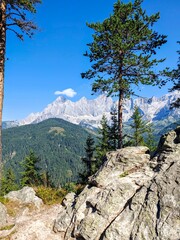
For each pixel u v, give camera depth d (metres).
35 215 15.62
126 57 23.06
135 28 22.59
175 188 11.59
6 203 17.30
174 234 10.28
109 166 15.48
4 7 16.05
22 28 16.67
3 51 15.89
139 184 13.21
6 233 13.46
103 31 22.97
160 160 14.16
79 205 14.16
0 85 15.68
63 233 13.56
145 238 10.77
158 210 11.30
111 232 11.60
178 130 14.57
